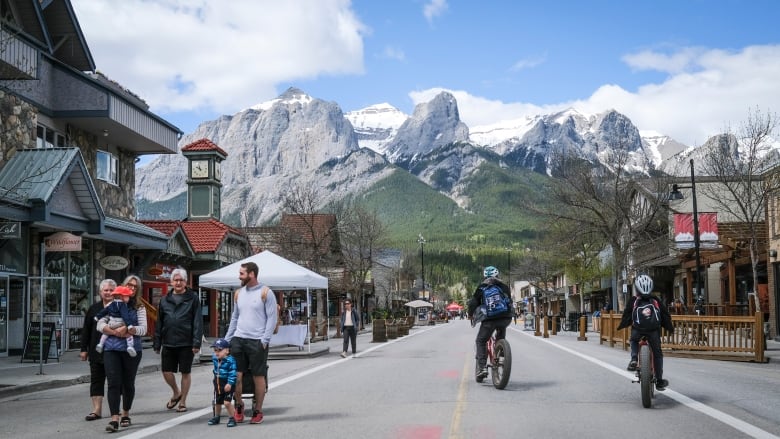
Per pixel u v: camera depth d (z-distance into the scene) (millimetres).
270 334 10031
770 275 32938
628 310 11469
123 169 31453
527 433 8742
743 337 25406
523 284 149875
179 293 11297
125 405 9953
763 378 15750
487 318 13539
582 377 15328
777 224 32031
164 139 31625
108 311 9891
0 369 18594
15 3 24797
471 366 18422
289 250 49344
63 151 22969
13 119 23203
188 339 11203
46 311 24750
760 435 8625
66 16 27297
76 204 23828
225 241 41531
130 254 31438
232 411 9656
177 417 10609
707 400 11727
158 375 18594
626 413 10297
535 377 15352
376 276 91125
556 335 43844
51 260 25047
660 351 11336
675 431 8898
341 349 29328
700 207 46969
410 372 17031
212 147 45750
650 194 42594
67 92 26297
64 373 17594
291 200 52656
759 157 32688
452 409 10695
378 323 36344
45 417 10969
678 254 40844
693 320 22406
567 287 87188
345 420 9906
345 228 56469
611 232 43094
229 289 27094
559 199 43375
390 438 8516
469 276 192250
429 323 90375
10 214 20406
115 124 27422
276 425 9664
